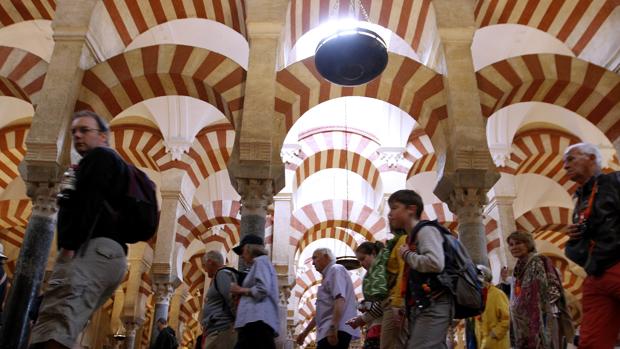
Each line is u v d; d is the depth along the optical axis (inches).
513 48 394.3
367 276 131.9
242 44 404.2
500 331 158.9
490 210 411.2
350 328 167.2
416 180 542.0
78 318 90.0
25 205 494.0
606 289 101.8
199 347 251.6
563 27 300.0
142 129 440.5
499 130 415.8
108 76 273.3
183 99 426.9
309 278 805.2
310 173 506.3
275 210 463.5
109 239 95.3
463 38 279.4
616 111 275.7
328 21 328.8
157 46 279.3
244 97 265.9
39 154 243.1
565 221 503.5
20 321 225.0
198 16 305.0
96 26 277.9
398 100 288.4
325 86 281.7
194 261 695.1
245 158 252.1
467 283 103.0
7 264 564.4
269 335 147.7
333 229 665.6
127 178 98.9
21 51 286.2
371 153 490.0
